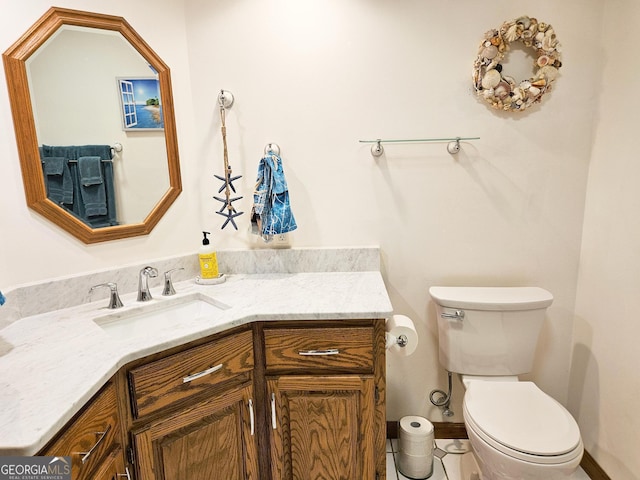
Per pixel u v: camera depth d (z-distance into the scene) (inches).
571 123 67.4
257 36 67.3
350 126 69.6
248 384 54.4
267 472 58.1
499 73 64.7
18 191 53.9
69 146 57.4
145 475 46.4
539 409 58.1
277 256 72.9
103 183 61.1
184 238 71.1
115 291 57.6
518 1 64.4
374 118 69.2
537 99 66.1
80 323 52.3
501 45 64.1
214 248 73.8
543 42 63.3
